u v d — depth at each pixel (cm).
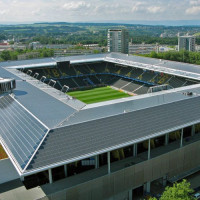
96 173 5178
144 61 13588
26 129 5362
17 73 10825
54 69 14550
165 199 4131
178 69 11588
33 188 4769
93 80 14612
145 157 5675
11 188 4781
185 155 6034
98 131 5244
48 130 5022
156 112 6094
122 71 14850
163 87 8169
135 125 5584
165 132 5547
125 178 5238
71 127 5188
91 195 4941
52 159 4512
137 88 13112
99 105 6562
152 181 5969
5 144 5134
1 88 7669
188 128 6606
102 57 15162
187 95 7281
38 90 8188
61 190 4631
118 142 5094
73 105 6650
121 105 6481
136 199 5466
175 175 5988
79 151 4753
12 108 6612
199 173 6259
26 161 4412
